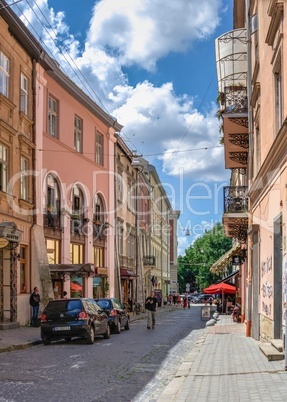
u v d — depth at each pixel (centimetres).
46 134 2897
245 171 2722
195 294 10638
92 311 1984
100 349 1689
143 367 1287
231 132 2217
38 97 2783
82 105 3431
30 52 2684
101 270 3634
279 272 1416
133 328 2808
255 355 1345
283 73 1181
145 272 5550
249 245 2023
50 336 1862
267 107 1522
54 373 1164
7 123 2358
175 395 905
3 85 2380
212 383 974
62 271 2762
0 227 2167
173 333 2402
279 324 1409
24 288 2564
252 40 1955
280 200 1272
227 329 2394
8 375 1125
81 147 3441
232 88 2141
